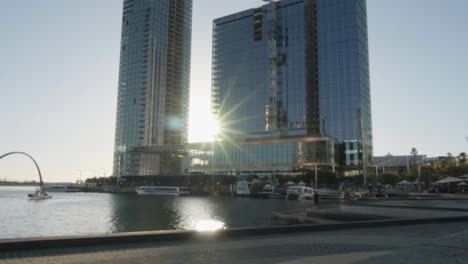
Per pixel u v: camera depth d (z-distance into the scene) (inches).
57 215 2544.3
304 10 7534.5
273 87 7490.2
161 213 2603.3
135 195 6491.1
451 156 6412.4
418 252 434.0
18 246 506.9
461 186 3398.1
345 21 6998.0
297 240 623.8
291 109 7268.7
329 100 6879.9
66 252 502.9
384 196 3440.0
